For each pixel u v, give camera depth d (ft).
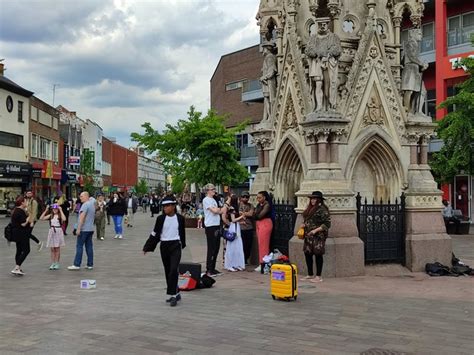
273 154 46.06
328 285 34.45
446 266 39.96
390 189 41.98
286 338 22.02
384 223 40.19
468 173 86.69
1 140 147.33
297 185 45.93
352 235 38.17
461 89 88.17
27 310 27.96
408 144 42.04
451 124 83.05
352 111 40.19
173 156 106.63
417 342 21.35
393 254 40.27
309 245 35.32
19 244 41.24
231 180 103.71
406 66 43.04
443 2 115.44
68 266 46.68
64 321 25.39
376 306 28.17
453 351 20.12
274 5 47.16
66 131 219.20
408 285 34.63
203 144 100.68
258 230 42.75
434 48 120.78
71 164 213.25
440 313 26.50
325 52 38.83
